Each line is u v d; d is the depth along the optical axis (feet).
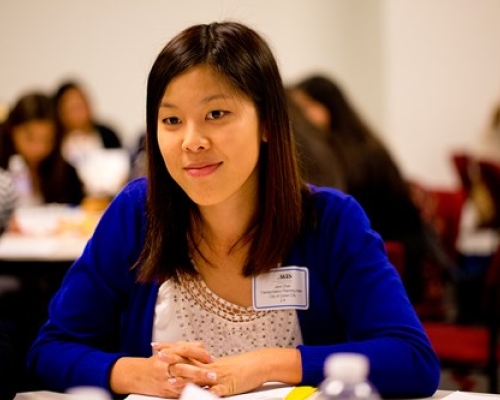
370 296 4.36
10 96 22.06
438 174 19.98
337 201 4.65
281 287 4.52
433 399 4.05
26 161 11.94
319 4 21.79
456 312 10.77
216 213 4.36
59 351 4.43
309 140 8.09
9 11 21.91
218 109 4.00
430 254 9.83
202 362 4.00
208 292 4.52
